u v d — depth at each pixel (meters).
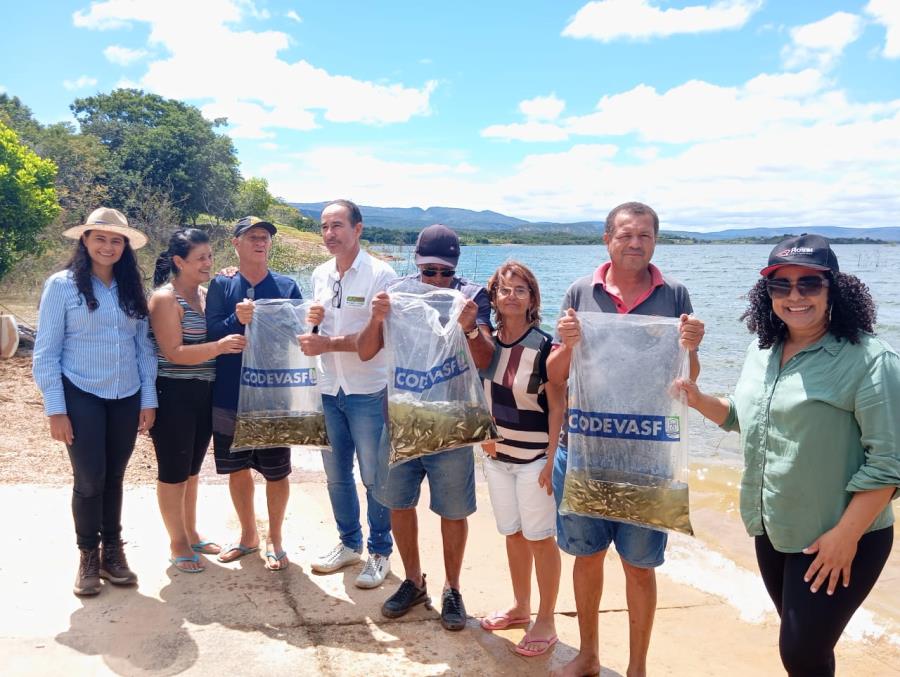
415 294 3.69
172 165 43.47
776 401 2.72
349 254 4.38
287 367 4.20
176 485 4.23
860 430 2.58
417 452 3.54
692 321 3.07
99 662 3.29
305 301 4.33
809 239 2.65
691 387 3.09
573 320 3.19
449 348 3.55
